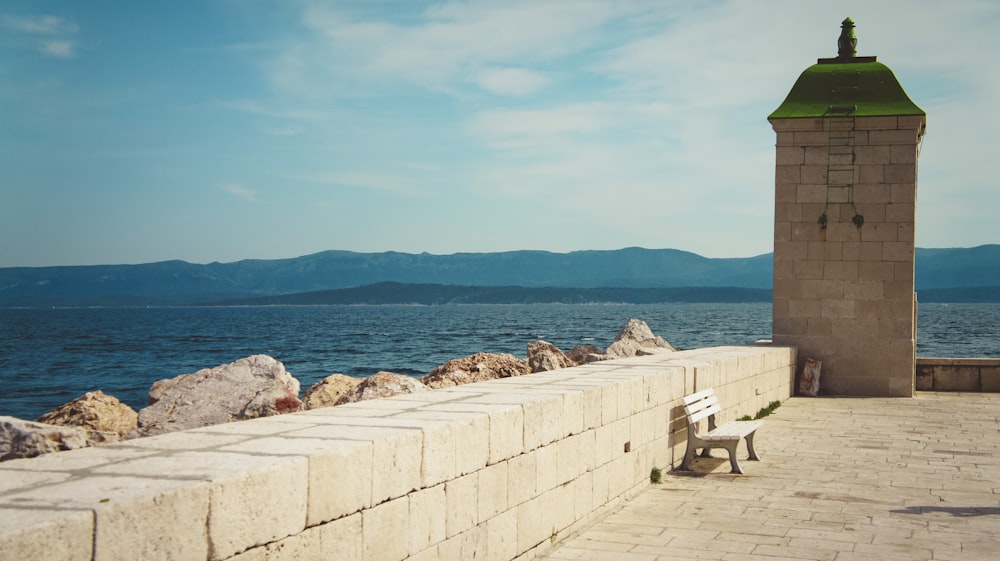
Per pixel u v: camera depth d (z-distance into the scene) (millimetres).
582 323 149250
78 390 40844
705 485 10234
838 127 19000
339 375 15047
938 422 15320
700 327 134875
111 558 3701
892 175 18719
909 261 18672
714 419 12625
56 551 3475
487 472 6609
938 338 98625
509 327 129000
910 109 18594
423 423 6047
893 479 10586
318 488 4859
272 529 4539
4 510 3615
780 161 19406
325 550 4922
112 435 12562
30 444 8414
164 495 3949
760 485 10219
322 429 5754
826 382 19234
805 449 12672
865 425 14992
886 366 18875
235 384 14891
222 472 4352
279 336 101250
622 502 9328
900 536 8031
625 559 7285
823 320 19234
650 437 10234
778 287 19500
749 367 15211
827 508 9109
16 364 57281
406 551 5625
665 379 10758
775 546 7680
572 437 8102
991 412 16562
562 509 7895
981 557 7379
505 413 6867
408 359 61000
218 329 127250
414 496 5707
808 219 19266
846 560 7266
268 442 5219
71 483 4102
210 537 4176
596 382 9172
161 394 14852
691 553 7453
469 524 6359
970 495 9734
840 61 20156
